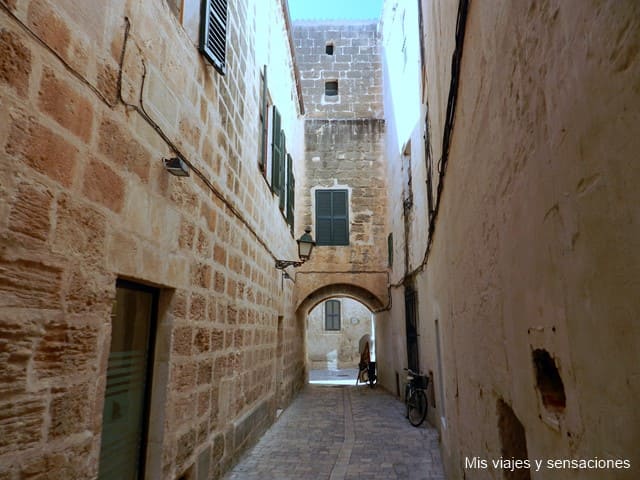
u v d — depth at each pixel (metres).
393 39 10.73
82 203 1.96
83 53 1.97
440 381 5.36
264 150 6.39
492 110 1.86
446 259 4.10
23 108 1.60
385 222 11.87
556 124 1.07
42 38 1.70
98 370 2.07
